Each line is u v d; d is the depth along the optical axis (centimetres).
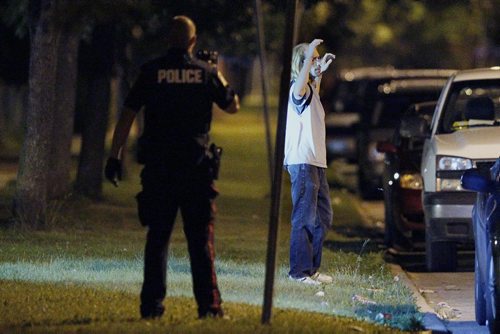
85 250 4281
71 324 2778
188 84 2717
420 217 4997
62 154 5909
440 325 3158
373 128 7650
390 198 5153
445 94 4656
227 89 2748
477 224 3284
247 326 2695
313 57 3578
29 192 4941
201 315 2794
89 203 6081
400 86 7612
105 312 2928
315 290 3491
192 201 2728
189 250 2778
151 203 2733
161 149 2717
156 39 6500
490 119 4538
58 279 3491
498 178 3250
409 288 3766
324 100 9531
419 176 5003
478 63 14662
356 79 9575
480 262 3212
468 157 4269
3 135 11712
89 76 6475
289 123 3631
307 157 3612
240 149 12331
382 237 5706
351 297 3388
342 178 9062
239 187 8444
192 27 2762
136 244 4584
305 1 6097
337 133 9344
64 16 4578
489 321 3034
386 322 3056
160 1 5897
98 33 6406
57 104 5881
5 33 7956
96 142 6462
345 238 5541
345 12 7312
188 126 2719
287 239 5078
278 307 3102
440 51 15688
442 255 4397
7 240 4562
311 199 3625
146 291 2786
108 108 6506
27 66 8319
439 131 4531
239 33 6888
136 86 2741
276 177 2689
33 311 2941
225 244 4791
